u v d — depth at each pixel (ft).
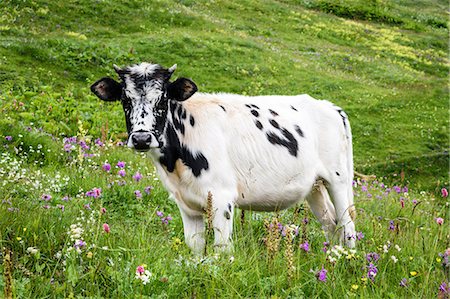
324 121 31.32
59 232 22.70
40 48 111.75
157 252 21.58
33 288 17.84
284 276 20.77
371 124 119.85
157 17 151.74
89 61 113.80
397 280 22.66
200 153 25.94
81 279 18.72
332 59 164.66
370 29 223.30
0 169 34.19
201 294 18.99
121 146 56.03
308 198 32.30
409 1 292.61
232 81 123.65
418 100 135.74
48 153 45.27
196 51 132.05
